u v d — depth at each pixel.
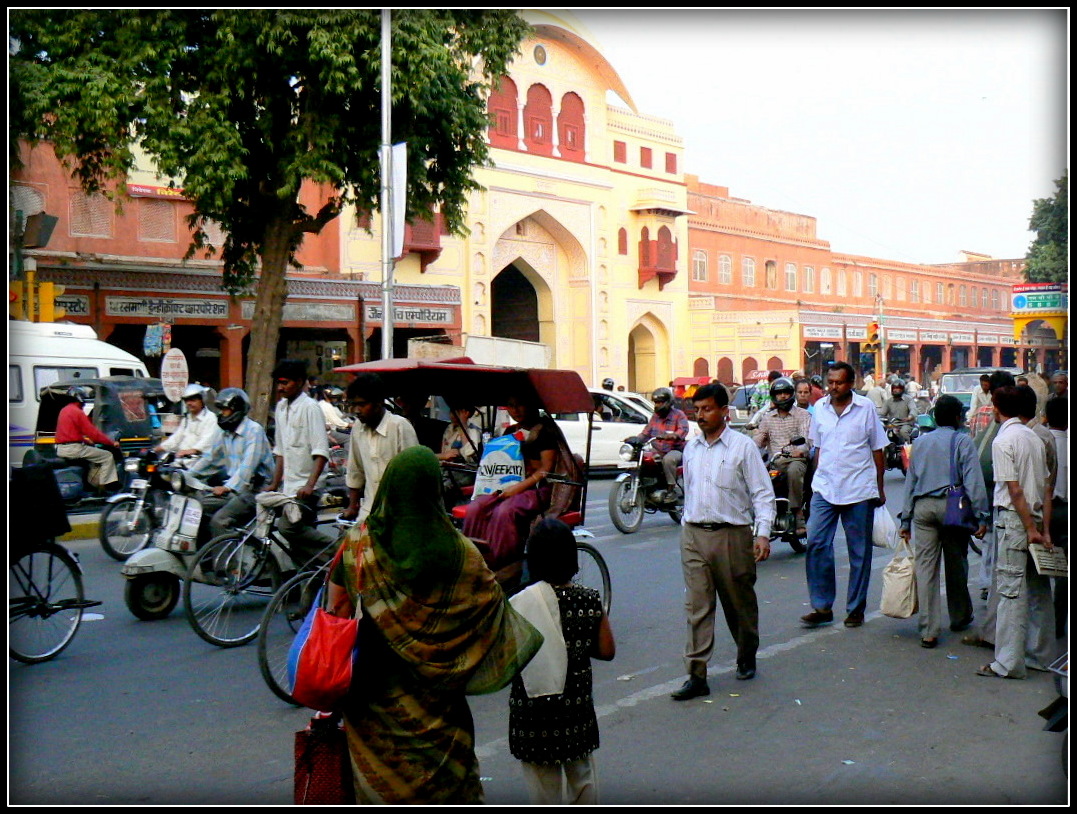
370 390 6.59
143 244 23.33
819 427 8.08
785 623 8.08
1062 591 6.53
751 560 6.26
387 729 3.32
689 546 6.23
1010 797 4.49
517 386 8.24
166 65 16.52
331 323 26.05
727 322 41.50
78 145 17.34
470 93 20.06
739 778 4.79
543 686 3.64
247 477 8.12
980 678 6.50
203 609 7.41
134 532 11.01
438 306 29.05
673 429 13.16
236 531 7.56
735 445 6.21
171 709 5.90
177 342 24.61
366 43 17.53
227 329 23.94
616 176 37.28
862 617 7.95
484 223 32.12
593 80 36.19
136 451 14.80
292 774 4.87
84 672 6.68
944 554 7.75
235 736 5.43
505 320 37.66
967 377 26.02
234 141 16.75
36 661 6.93
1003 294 71.75
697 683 6.12
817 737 5.39
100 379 14.89
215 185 17.05
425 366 7.94
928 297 62.62
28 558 6.82
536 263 35.03
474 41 18.98
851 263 55.00
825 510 7.95
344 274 27.28
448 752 3.34
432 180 20.20
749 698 6.10
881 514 8.08
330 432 16.78
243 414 8.35
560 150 35.03
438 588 3.30
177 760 5.06
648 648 7.30
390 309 16.91
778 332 41.97
